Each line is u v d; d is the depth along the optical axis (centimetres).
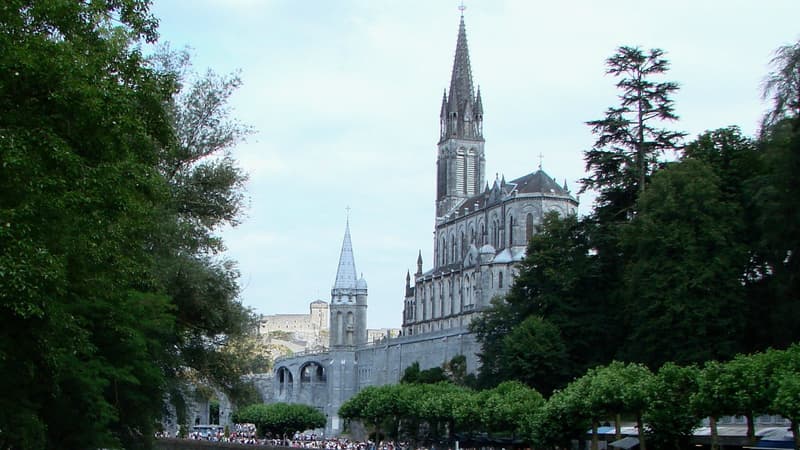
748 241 8369
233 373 7262
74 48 3500
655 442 6297
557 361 9556
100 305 4819
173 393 6844
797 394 4650
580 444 8538
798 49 6925
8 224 3150
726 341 7894
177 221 6419
